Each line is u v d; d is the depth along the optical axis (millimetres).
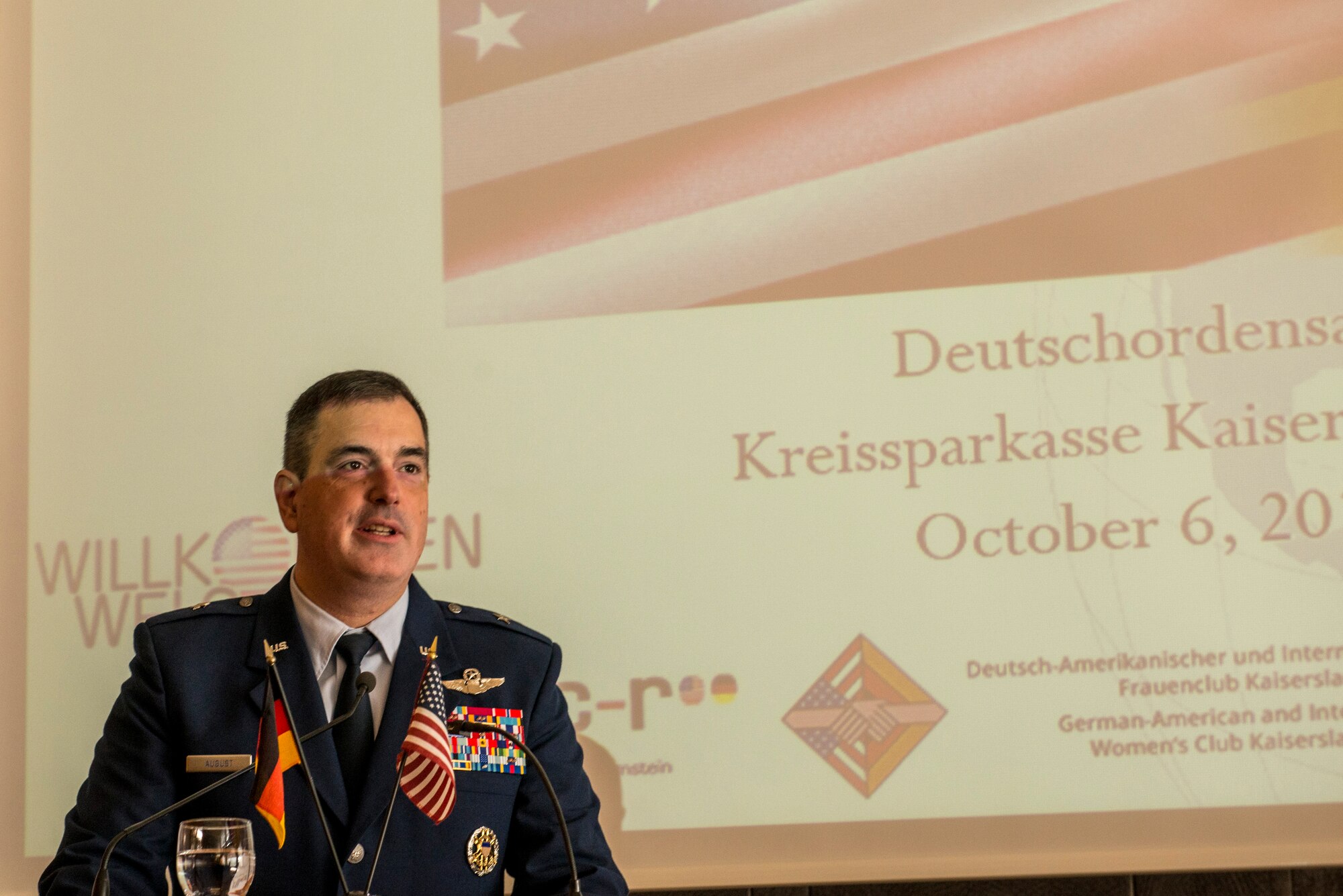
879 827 2600
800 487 2734
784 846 2607
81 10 3000
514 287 2855
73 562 2787
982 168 2805
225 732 1797
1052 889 2672
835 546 2703
